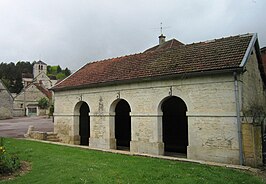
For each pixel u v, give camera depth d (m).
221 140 10.12
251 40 11.19
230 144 9.89
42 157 10.10
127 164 8.85
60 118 17.02
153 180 6.92
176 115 14.78
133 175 7.35
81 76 16.84
